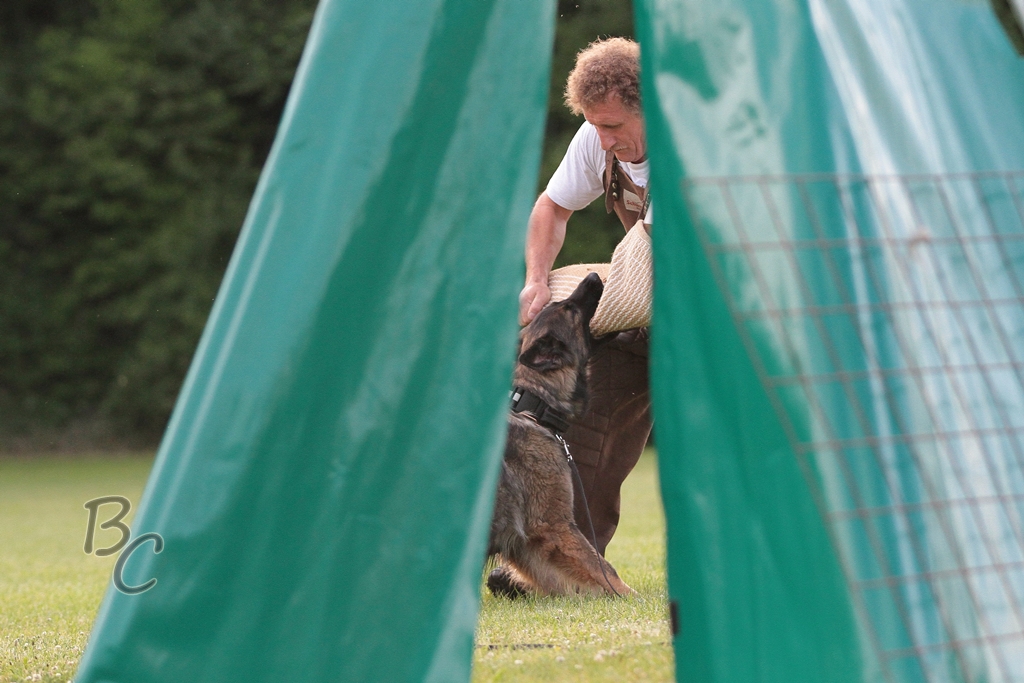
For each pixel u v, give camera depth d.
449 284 4.29
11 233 37.75
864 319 4.04
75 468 30.56
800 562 3.87
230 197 37.41
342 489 4.13
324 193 4.22
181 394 4.19
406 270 4.25
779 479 3.92
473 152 4.34
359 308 4.20
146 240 37.41
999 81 4.46
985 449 4.03
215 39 36.97
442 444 4.22
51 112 36.62
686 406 4.04
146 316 36.69
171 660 4.00
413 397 4.22
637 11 4.29
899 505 3.91
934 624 3.84
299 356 4.12
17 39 38.59
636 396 8.20
